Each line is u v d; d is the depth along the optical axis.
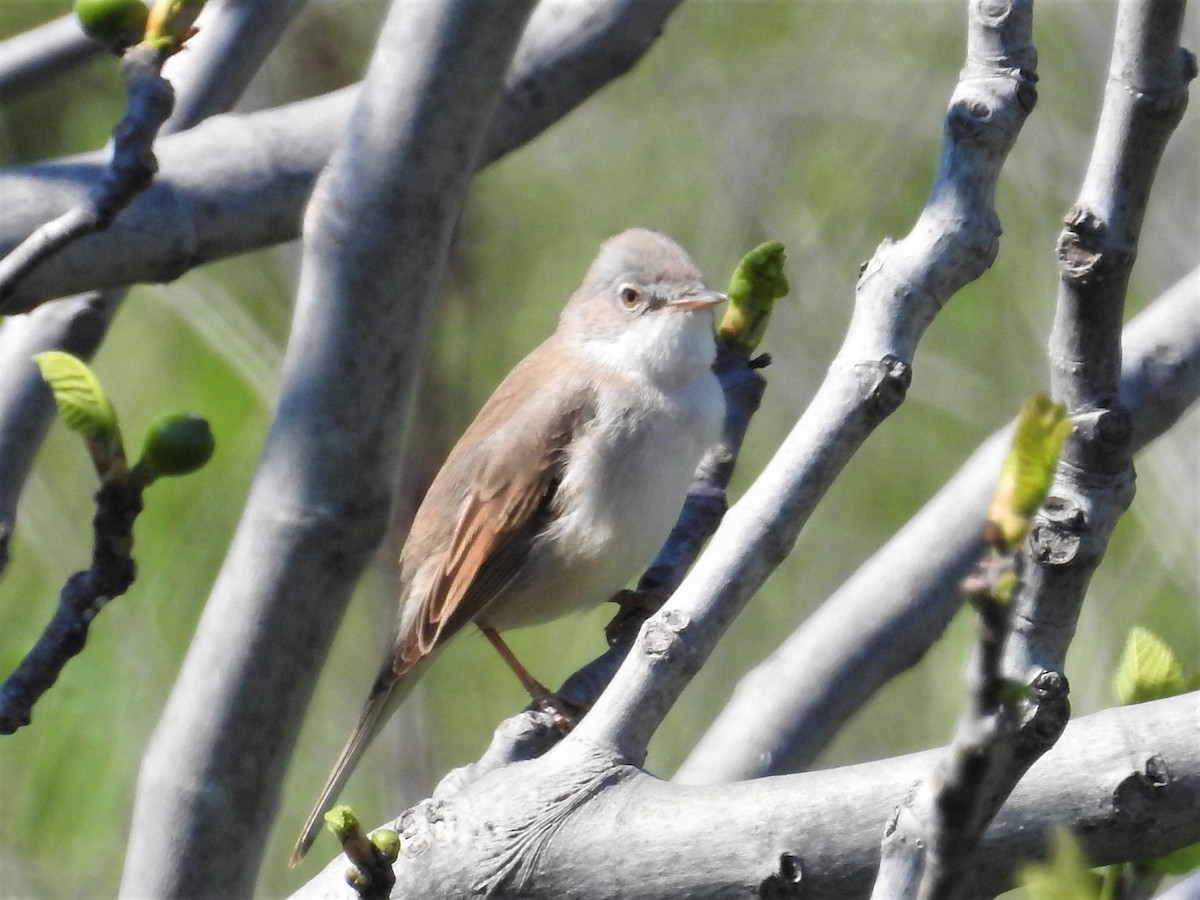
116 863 14.69
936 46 18.62
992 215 5.82
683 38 18.75
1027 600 4.28
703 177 18.55
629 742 5.71
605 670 8.34
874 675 8.51
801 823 5.36
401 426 5.61
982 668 3.03
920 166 18.45
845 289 17.94
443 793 6.44
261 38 9.99
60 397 4.73
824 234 18.19
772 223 18.09
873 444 18.25
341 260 5.47
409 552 10.49
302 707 5.73
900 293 5.73
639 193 18.52
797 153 18.44
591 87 9.24
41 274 7.81
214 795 5.69
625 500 9.74
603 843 5.50
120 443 4.80
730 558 5.68
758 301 9.23
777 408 17.73
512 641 17.16
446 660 17.02
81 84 17.02
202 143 8.37
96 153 8.12
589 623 17.25
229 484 15.88
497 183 17.95
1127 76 4.53
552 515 9.95
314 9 15.45
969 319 18.36
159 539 15.73
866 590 8.66
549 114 9.22
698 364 9.92
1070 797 5.14
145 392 16.14
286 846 15.84
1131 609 15.23
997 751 3.05
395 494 5.75
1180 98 4.49
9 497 9.09
